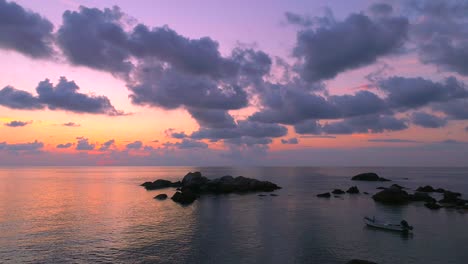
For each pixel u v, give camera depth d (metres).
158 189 108.94
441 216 58.12
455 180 160.62
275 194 94.12
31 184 133.00
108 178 182.00
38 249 38.25
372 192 98.38
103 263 33.75
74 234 44.97
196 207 68.69
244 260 34.56
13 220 54.25
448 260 34.94
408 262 34.25
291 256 35.88
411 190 105.81
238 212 62.41
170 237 43.50
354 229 48.12
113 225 50.59
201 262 34.00
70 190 105.62
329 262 34.09
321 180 160.12
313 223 52.16
